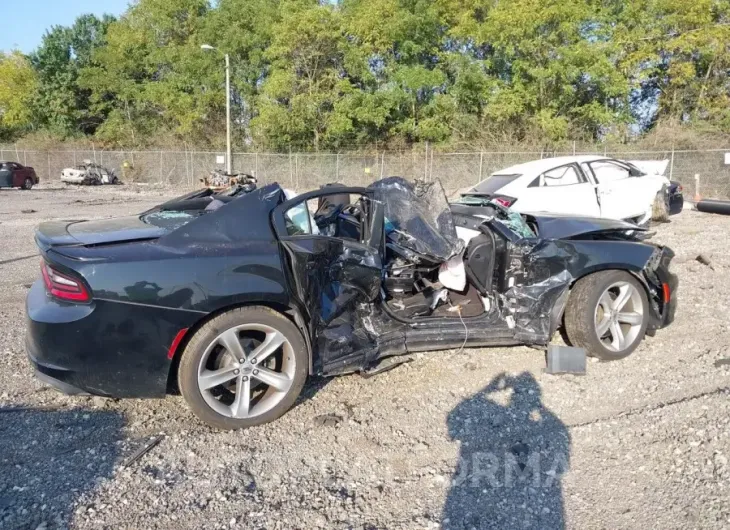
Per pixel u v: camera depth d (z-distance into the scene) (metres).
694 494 2.71
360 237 3.95
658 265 4.53
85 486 2.84
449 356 4.51
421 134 30.38
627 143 26.94
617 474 2.91
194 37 38.59
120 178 35.72
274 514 2.63
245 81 37.12
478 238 4.32
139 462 3.06
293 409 3.70
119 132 41.16
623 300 4.40
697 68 28.44
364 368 3.79
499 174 10.34
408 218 4.20
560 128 26.73
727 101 27.45
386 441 3.29
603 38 27.23
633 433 3.29
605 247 4.34
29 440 3.28
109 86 41.72
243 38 36.19
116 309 3.14
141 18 41.62
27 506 2.67
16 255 9.05
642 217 10.59
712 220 12.52
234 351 3.38
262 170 30.53
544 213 5.15
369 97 30.09
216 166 32.09
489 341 4.14
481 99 29.89
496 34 27.50
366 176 28.45
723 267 7.45
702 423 3.34
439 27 31.97
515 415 3.56
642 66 27.80
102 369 3.18
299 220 3.72
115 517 2.60
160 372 3.26
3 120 45.66
